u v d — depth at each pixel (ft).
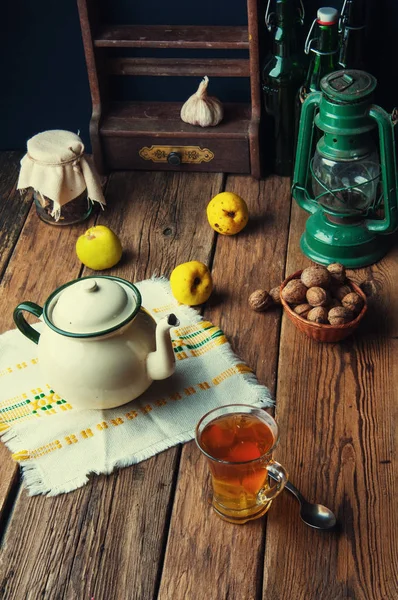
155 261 6.70
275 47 6.96
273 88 7.06
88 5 7.04
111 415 5.24
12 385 5.45
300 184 6.50
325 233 6.46
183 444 5.11
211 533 4.63
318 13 6.55
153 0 7.33
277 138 7.34
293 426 5.23
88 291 4.84
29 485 4.88
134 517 4.74
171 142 7.47
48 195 6.77
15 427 5.17
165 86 7.84
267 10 6.80
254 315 6.08
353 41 6.86
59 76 7.91
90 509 4.79
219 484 4.45
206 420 4.47
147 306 6.12
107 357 4.89
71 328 4.79
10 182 7.76
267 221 7.05
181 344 5.71
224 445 4.47
